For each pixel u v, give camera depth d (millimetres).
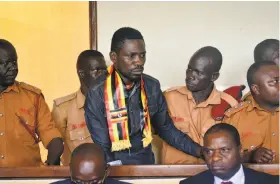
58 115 3020
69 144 2984
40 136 2725
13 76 2617
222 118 2711
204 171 2221
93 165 2021
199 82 2684
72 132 2982
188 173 2354
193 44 3834
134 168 2357
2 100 2658
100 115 2465
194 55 2709
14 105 2668
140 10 3852
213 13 3814
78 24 3998
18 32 4074
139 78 2439
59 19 4020
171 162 2715
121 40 2365
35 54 4066
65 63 4051
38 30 4078
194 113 2744
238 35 3812
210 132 2113
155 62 3844
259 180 2133
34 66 4062
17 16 4074
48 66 4059
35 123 2705
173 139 2588
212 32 3820
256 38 3799
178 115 2754
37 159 2725
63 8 4012
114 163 2428
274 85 2482
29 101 2701
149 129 2480
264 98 2516
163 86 3836
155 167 2359
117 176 2355
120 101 2449
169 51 3840
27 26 4082
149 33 3840
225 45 3816
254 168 2285
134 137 2479
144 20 3846
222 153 2072
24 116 2668
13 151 2637
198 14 3824
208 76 2684
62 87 4055
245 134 2574
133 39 2359
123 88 2455
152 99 2506
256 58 3047
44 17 4070
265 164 2289
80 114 3004
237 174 2121
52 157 2662
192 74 2688
